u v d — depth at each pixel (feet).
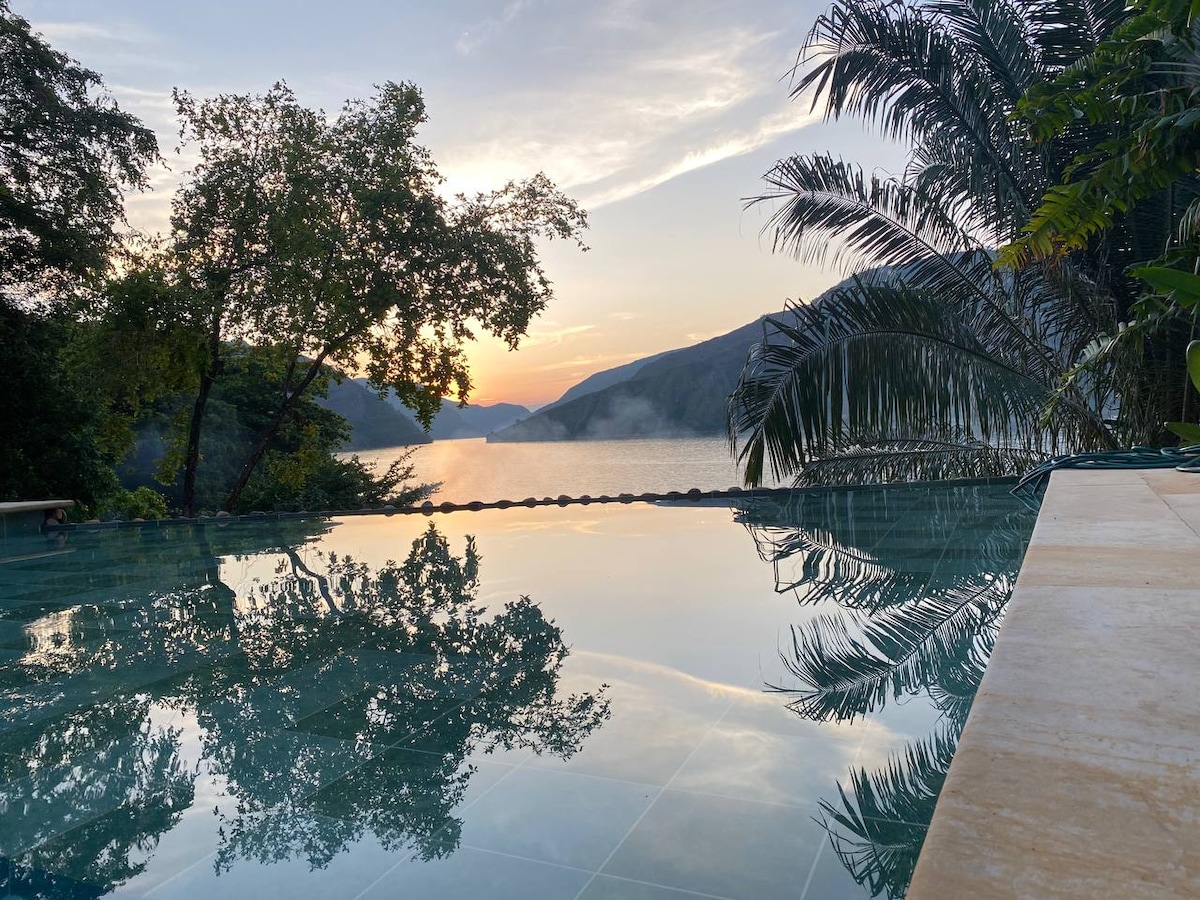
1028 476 19.54
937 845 2.28
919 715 7.76
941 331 26.35
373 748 7.84
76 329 59.57
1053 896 1.98
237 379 101.55
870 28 25.89
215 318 60.64
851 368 26.11
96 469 60.08
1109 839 2.28
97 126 56.34
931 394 26.43
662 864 5.40
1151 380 25.44
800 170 27.58
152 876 5.68
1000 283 27.63
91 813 6.76
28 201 54.44
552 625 12.14
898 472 29.94
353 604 14.69
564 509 28.91
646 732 7.75
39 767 7.82
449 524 26.61
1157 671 3.78
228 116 61.52
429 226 62.08
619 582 15.14
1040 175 26.17
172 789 7.16
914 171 29.07
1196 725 3.12
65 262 55.83
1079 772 2.74
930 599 12.42
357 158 61.87
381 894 5.25
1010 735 3.09
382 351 67.41
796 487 29.19
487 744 7.73
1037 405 26.55
